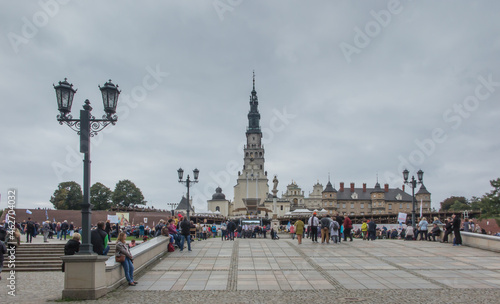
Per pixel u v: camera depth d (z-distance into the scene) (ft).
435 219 122.42
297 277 59.93
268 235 212.64
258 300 46.39
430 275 61.05
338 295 48.93
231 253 84.74
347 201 542.98
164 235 88.43
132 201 381.60
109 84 50.75
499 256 79.05
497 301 45.52
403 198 542.57
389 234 166.50
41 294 49.57
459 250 87.86
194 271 64.80
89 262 45.85
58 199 342.85
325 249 90.43
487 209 244.01
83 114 49.60
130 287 53.36
